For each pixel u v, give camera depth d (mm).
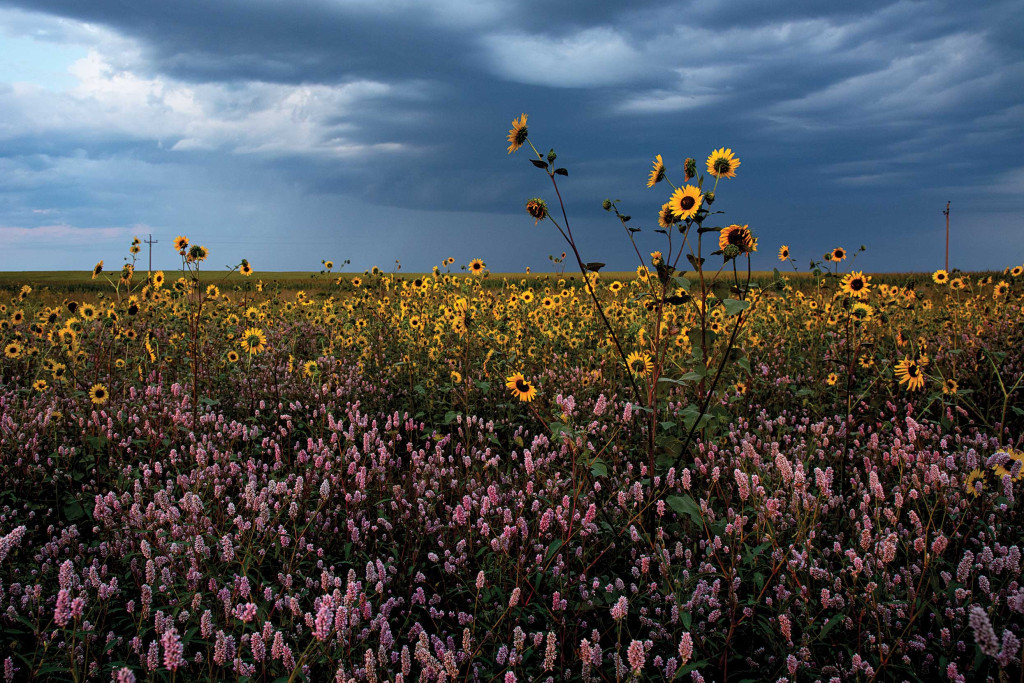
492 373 6574
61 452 4418
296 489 3385
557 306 9008
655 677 2494
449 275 9961
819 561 3115
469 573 3135
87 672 2412
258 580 3021
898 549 3186
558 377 6672
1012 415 5332
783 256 9352
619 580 2861
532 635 2625
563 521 3086
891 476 4262
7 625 2648
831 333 7812
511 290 10570
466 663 2479
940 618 2531
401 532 3682
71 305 7668
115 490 4105
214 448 4629
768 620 2629
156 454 4742
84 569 2998
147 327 8414
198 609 2588
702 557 3211
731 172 3479
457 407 5863
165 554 2998
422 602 2852
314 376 6711
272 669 2395
